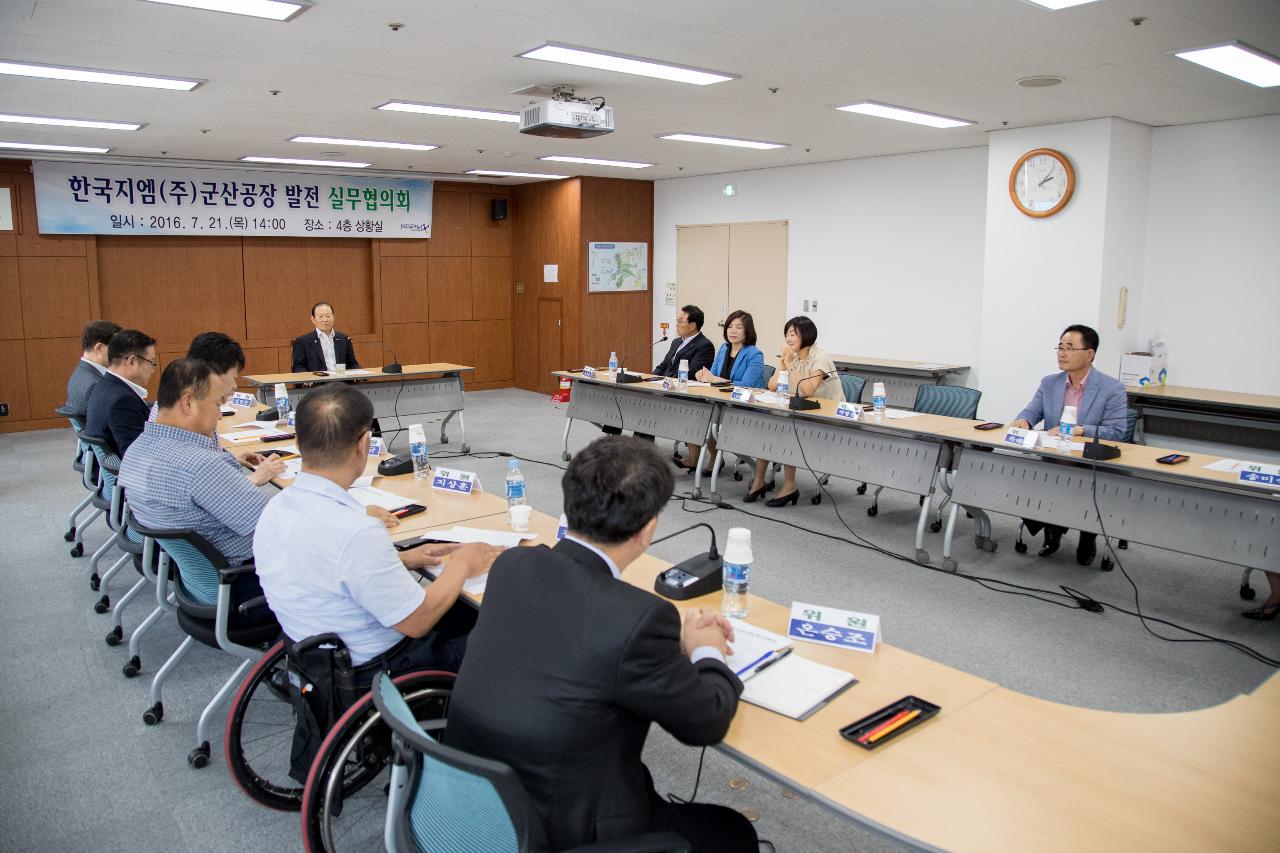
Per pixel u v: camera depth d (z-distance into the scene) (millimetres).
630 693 1288
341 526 1907
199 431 2631
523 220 10430
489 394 10359
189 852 2148
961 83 4699
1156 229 6176
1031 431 3848
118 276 8336
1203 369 6035
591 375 6328
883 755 1433
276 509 1965
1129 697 2936
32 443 7355
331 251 9539
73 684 3039
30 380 7887
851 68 4383
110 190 7988
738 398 5133
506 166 8656
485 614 1427
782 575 4102
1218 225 5875
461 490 3201
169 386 2562
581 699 1287
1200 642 3379
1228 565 4281
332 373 6598
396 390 6703
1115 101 5168
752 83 4719
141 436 2588
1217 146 5824
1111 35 3750
